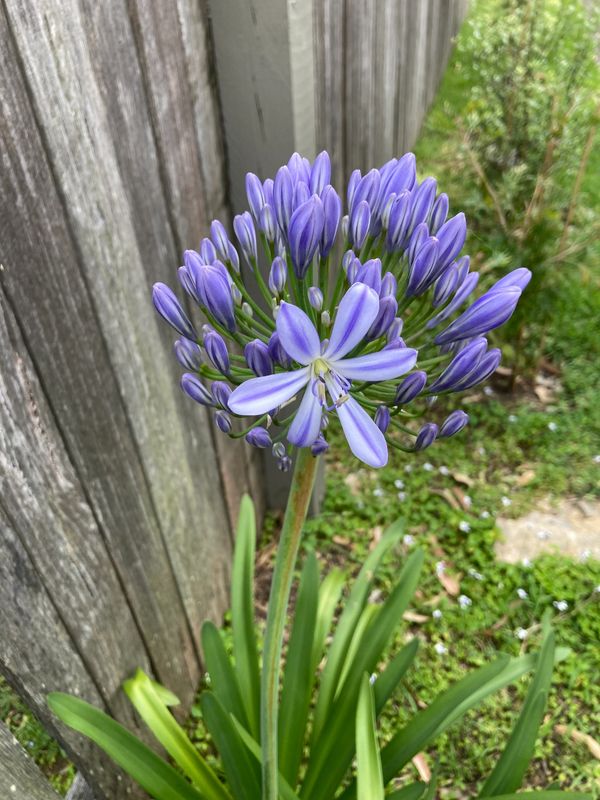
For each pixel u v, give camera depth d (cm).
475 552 74
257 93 49
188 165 46
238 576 52
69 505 38
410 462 84
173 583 54
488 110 101
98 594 43
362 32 74
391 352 22
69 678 42
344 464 84
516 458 85
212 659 49
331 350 23
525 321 86
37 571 36
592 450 85
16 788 33
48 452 36
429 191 25
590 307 101
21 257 32
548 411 91
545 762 59
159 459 48
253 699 49
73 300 36
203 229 50
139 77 39
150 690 48
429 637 68
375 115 88
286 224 27
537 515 79
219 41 47
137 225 41
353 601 53
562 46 111
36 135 31
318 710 49
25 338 33
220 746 44
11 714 47
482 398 93
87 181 35
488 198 90
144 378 44
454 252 25
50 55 31
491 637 68
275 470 73
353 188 27
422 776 58
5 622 35
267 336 27
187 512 55
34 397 34
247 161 52
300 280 26
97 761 45
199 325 51
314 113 56
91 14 33
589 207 109
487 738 60
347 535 76
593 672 65
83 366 37
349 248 28
